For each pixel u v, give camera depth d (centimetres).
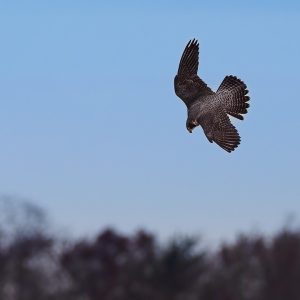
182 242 4906
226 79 1118
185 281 4853
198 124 1110
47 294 5031
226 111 1096
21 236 5078
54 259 5128
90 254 5141
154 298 4938
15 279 5016
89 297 5097
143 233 5247
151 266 4966
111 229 5241
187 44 1202
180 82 1181
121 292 5034
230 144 1077
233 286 5116
